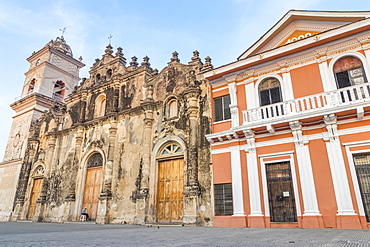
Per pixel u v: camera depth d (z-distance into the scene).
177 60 20.03
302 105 12.56
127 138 20.12
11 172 29.48
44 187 24.47
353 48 12.50
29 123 30.27
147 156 18.14
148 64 22.08
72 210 21.38
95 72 26.31
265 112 13.45
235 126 14.15
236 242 5.97
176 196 16.48
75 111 26.11
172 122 17.92
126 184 18.70
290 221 12.00
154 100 19.78
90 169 22.28
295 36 14.97
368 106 10.77
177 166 17.09
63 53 35.28
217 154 15.08
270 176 13.08
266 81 14.75
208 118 16.28
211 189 14.63
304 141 12.37
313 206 11.38
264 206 12.70
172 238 7.07
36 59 35.34
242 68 15.20
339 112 11.35
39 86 31.67
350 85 12.19
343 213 10.66
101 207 18.91
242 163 13.95
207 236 7.60
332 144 11.62
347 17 13.26
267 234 8.08
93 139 22.53
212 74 16.09
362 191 10.75
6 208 27.53
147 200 17.00
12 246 5.25
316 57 13.33
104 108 24.06
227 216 13.56
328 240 6.16
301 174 12.03
